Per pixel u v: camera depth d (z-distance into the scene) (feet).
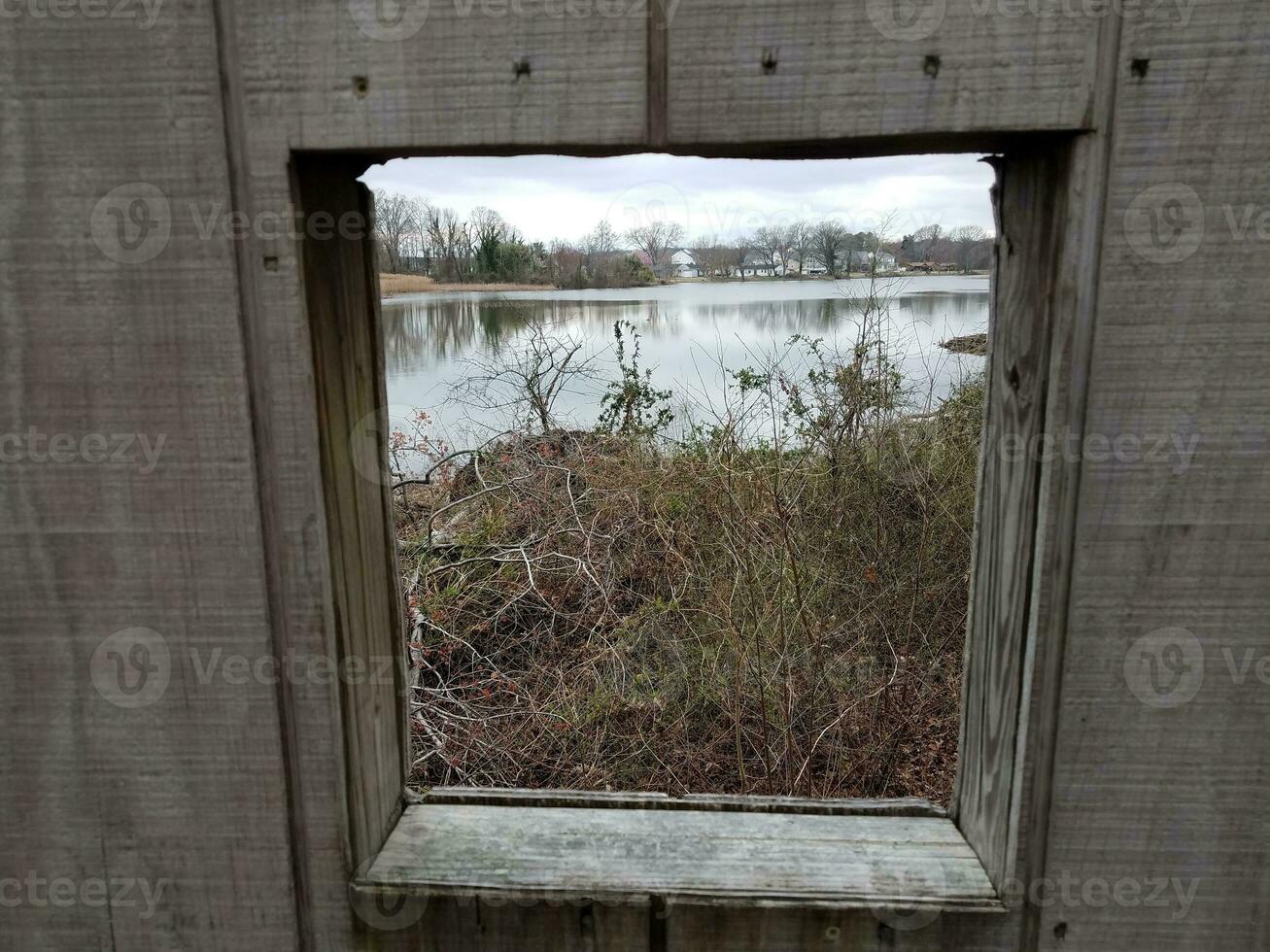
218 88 2.05
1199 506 2.12
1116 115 1.96
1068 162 2.00
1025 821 2.29
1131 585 2.16
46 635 2.34
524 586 11.02
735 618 9.48
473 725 8.98
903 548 11.00
